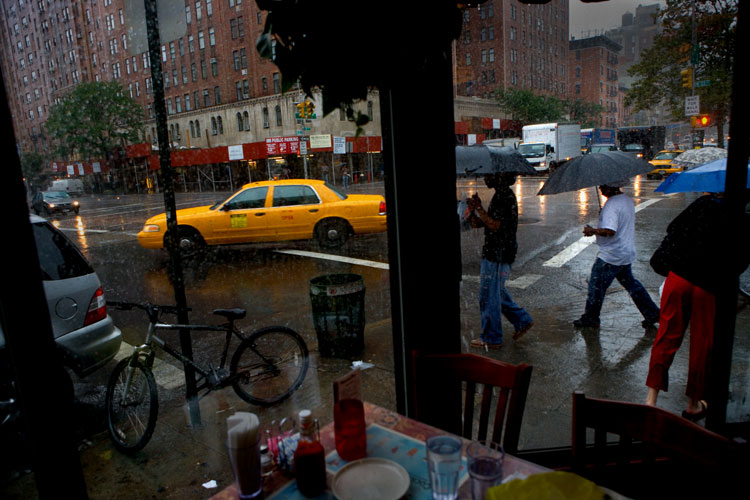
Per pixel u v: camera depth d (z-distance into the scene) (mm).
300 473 1550
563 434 3275
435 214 2471
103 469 3221
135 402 3479
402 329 2639
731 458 1494
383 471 1605
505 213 4352
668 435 1627
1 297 1351
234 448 1485
